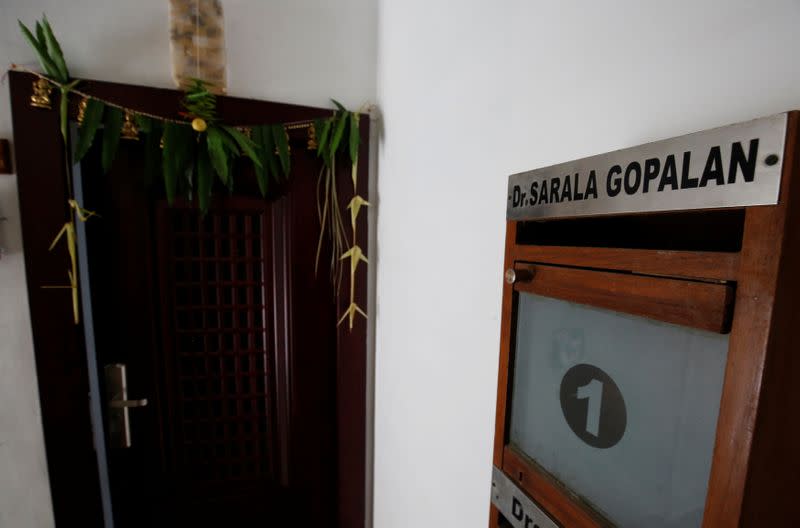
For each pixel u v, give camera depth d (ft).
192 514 4.15
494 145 1.96
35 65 3.05
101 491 3.66
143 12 3.29
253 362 4.20
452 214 2.39
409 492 3.19
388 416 3.79
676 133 1.10
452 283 2.40
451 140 2.40
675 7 1.09
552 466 1.25
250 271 4.09
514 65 1.80
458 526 2.36
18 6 2.99
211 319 4.03
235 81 3.57
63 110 3.05
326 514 4.56
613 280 0.97
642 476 0.95
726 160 0.71
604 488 1.06
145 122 3.27
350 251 3.95
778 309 0.65
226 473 4.25
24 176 3.04
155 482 3.98
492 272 1.97
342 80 3.90
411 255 3.09
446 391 2.50
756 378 0.68
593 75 1.36
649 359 0.93
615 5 1.27
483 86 2.05
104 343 3.66
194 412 4.08
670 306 0.83
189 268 3.91
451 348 2.42
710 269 0.75
